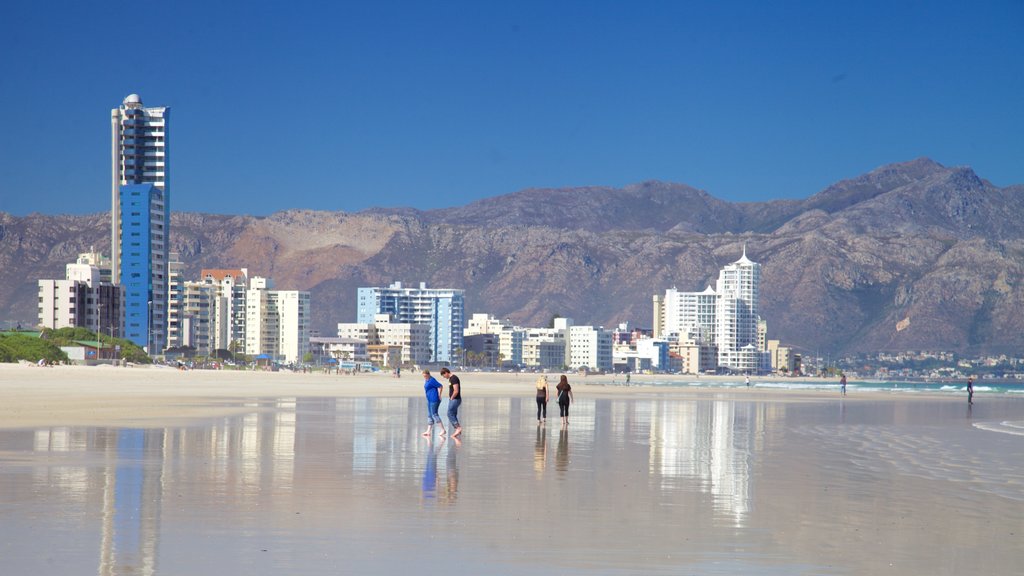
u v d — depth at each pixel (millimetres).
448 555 16438
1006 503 23969
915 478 29234
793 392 183375
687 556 16672
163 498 22234
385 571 15242
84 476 25984
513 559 16203
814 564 16266
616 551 16984
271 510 20750
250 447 35781
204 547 16734
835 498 24281
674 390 185000
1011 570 16125
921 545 18125
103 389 102250
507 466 30719
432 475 27766
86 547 16562
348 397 101250
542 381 55375
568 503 22531
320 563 15695
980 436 49844
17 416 51562
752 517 20938
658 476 28594
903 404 110250
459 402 43094
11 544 16719
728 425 58094
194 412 61156
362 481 26016
